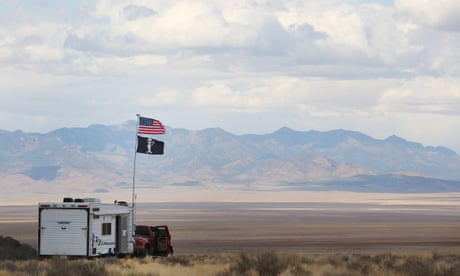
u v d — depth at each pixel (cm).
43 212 11425
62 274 8194
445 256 12900
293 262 10031
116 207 12156
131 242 12519
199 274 8831
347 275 8381
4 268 8800
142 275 8319
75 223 11369
